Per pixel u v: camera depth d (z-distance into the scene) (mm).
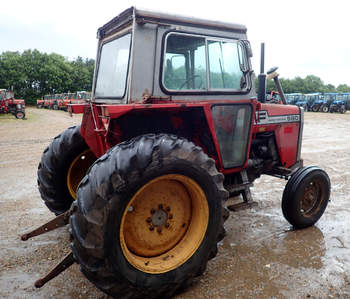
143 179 2270
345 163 7234
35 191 5160
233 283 2742
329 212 4336
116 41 3096
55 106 35250
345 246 3387
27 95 56406
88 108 3025
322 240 3523
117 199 2186
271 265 3014
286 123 4168
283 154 4199
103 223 2148
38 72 57469
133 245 2525
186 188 2670
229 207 3436
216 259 3133
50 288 2684
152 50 2752
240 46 3293
